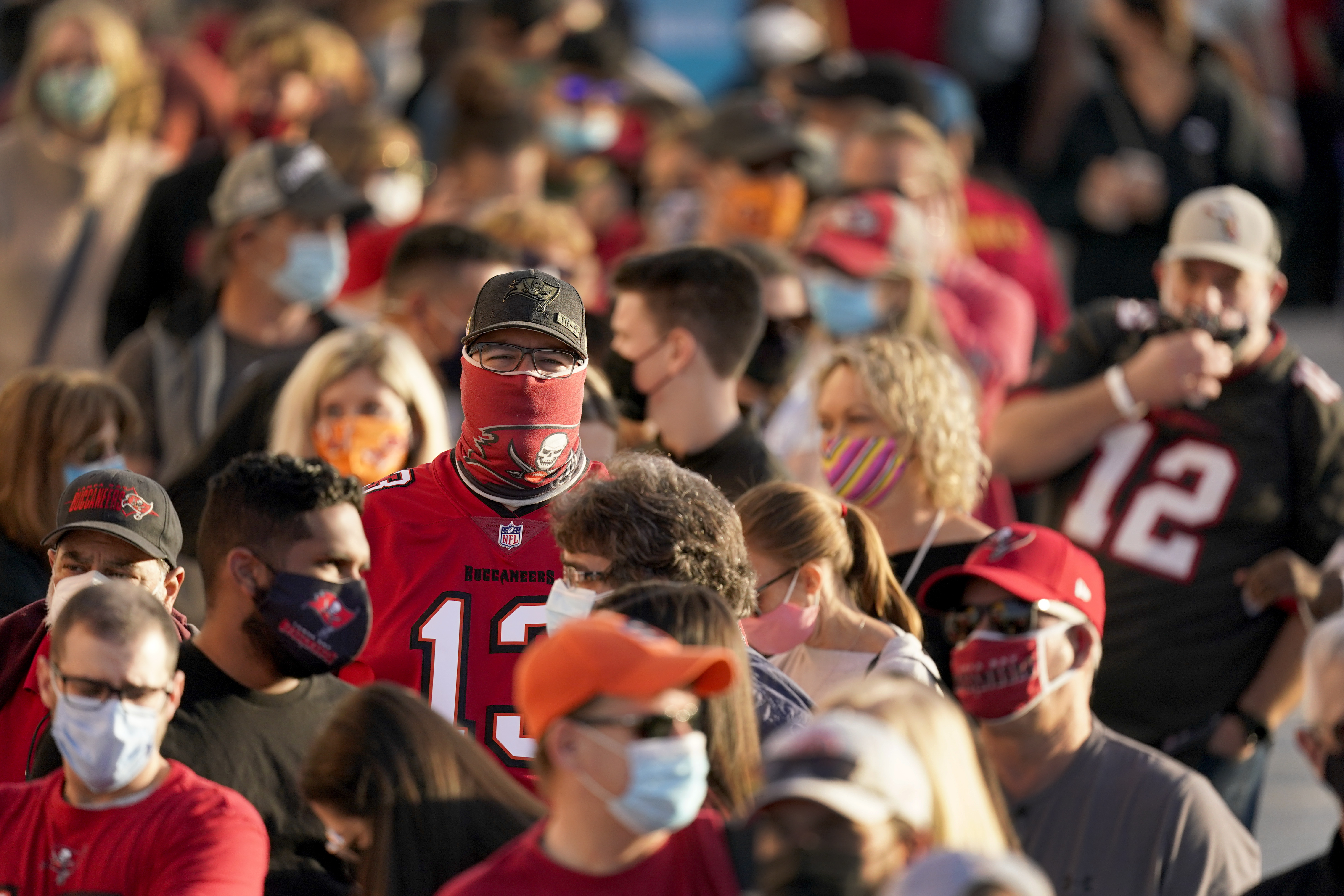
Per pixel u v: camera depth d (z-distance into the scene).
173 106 36.22
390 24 45.00
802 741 9.95
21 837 12.78
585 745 10.59
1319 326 47.12
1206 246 20.92
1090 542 21.17
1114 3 35.59
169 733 13.58
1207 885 14.91
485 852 12.17
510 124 31.45
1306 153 47.78
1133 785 15.30
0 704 14.86
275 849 13.66
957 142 36.53
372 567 15.38
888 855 9.77
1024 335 28.62
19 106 30.28
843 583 16.22
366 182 30.08
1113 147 35.31
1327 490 20.70
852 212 24.94
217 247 24.41
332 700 14.30
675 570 13.51
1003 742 15.61
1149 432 21.14
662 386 18.89
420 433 20.14
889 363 18.20
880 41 46.94
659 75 43.00
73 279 30.12
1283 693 20.66
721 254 19.00
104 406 17.80
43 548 17.45
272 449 19.95
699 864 11.18
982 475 22.06
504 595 15.21
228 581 13.80
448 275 22.52
